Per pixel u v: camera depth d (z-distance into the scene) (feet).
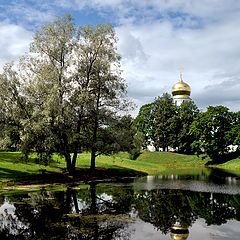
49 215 73.15
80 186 124.36
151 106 381.60
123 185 129.49
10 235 57.67
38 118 128.47
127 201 91.81
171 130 355.97
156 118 363.97
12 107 131.54
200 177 167.22
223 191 112.47
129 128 161.99
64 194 102.78
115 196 100.53
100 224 65.46
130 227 63.41
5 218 70.28
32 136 127.13
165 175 181.47
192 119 354.54
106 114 151.64
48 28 139.95
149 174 188.14
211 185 129.90
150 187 123.03
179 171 214.07
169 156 310.45
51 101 126.41
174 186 126.72
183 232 60.59
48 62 141.69
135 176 173.47
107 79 152.25
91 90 152.56
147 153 321.73
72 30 142.51
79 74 149.07
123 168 192.95
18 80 132.57
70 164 148.05
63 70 141.18
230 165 259.19
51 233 58.90
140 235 58.03
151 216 72.79
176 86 413.39
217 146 290.15
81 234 58.29
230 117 294.66
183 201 92.32
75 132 144.05
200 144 295.07
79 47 148.05
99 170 169.99
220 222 68.08
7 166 142.92
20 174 133.49
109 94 153.38
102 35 147.74
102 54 150.41
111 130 159.02
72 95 143.54
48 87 135.44
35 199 92.68
